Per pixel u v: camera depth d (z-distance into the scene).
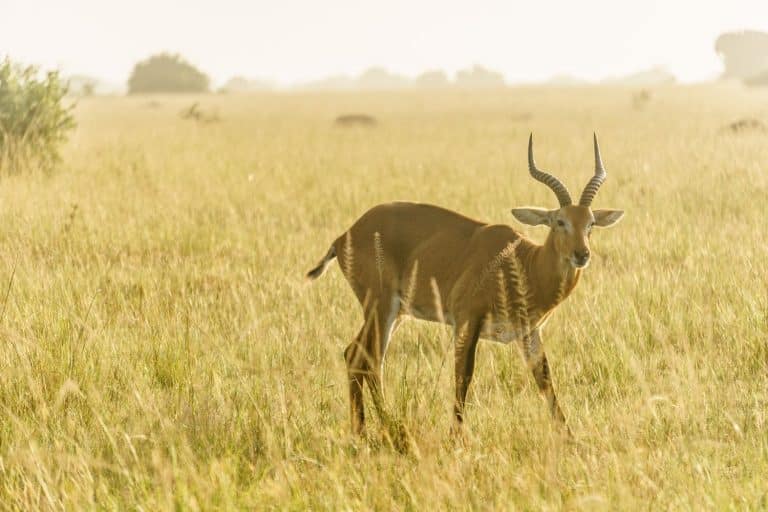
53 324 32.16
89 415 26.36
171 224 53.09
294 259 46.22
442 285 28.50
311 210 60.31
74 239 48.47
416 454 23.23
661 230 49.50
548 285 27.70
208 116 188.38
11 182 63.66
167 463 23.09
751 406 28.03
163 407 26.05
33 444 22.83
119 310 36.47
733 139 92.62
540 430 24.84
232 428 25.42
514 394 29.03
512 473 22.50
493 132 136.25
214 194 65.25
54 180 66.56
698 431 25.58
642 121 151.75
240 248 48.78
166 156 89.75
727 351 32.16
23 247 46.16
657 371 30.86
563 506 20.95
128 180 69.94
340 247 30.78
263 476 22.59
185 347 30.94
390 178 74.38
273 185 70.50
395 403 26.55
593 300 36.94
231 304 37.53
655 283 38.72
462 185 68.62
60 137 74.00
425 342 33.97
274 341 31.83
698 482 21.95
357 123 154.25
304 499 21.47
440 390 28.22
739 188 60.72
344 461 23.44
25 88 71.50
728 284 37.72
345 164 86.94
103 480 22.45
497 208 58.00
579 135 123.81
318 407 27.66
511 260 27.47
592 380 31.03
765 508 20.98
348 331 34.38
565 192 28.28
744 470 23.34
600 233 50.81
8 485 22.23
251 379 28.83
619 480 21.47
